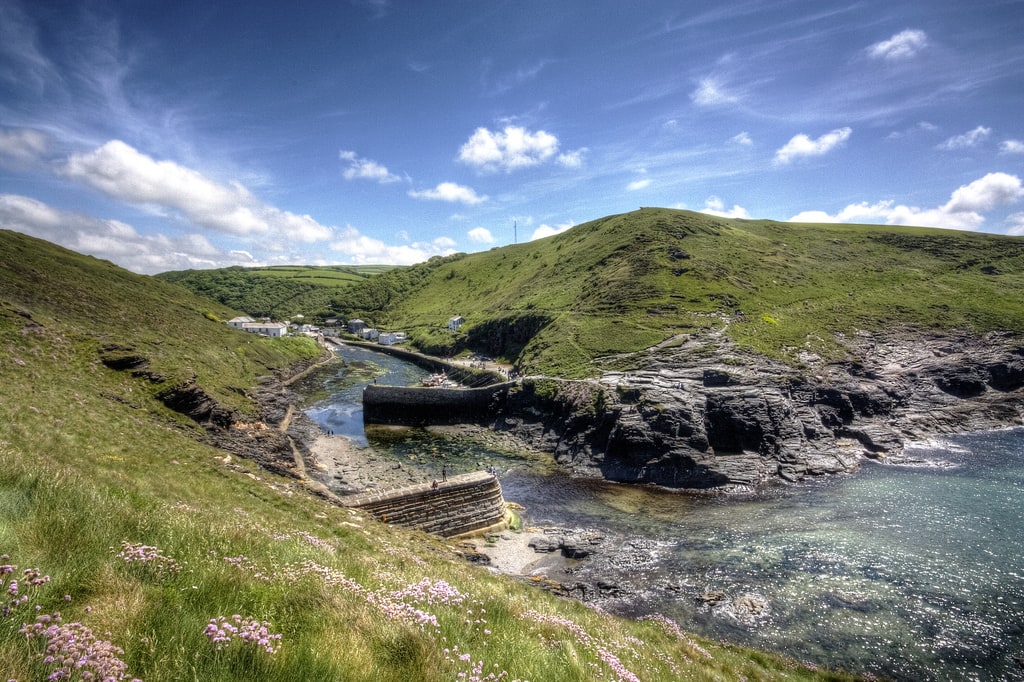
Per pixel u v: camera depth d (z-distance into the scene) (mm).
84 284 103688
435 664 7012
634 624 23109
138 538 9164
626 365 88562
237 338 128500
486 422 88125
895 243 162375
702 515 50156
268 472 43406
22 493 9070
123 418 37406
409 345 190625
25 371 39156
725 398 69688
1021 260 145250
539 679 7914
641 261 141250
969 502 50531
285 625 7234
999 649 28750
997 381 89312
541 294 160625
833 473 61281
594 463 66250
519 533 45875
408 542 29922
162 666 5316
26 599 5430
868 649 28812
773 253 151375
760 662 24656
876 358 91875
